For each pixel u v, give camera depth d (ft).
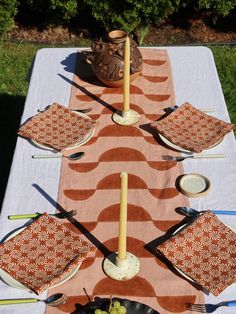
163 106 6.48
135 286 4.58
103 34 12.91
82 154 5.80
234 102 10.85
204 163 5.70
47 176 5.61
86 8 12.53
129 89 6.18
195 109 6.25
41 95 6.72
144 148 5.90
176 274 4.67
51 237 4.94
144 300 4.48
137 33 12.50
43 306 4.45
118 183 5.50
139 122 6.22
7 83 11.35
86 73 7.04
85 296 4.51
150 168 5.66
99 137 6.04
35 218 5.18
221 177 5.54
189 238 4.86
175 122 6.12
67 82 6.91
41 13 13.24
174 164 5.69
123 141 5.98
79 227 5.08
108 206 5.27
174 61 7.23
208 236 4.89
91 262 4.77
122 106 6.46
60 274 4.61
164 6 11.37
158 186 5.46
